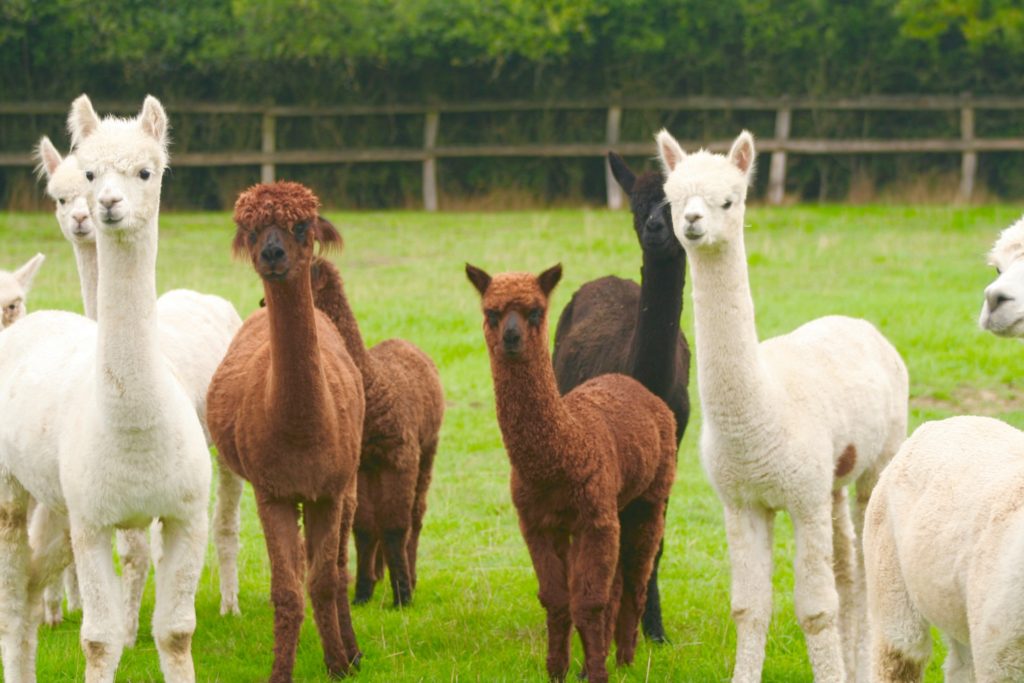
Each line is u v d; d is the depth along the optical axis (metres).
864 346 7.04
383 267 19.36
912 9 25.25
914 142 26.17
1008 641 4.32
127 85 25.59
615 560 6.28
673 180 6.30
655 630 7.47
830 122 26.62
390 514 7.93
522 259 19.72
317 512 6.73
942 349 13.93
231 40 24.98
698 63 26.45
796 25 26.08
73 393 5.93
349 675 6.78
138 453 5.54
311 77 26.02
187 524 5.77
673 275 7.35
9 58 24.73
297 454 6.42
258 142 26.08
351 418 6.75
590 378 7.96
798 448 6.16
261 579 8.80
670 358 7.39
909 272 18.61
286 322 6.26
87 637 5.65
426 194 26.38
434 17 25.58
